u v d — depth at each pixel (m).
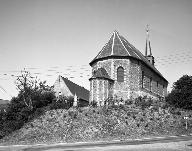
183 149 23.69
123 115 38.50
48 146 30.23
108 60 47.19
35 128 38.94
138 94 47.25
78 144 30.27
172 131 35.69
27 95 44.94
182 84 43.44
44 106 43.97
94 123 37.12
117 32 52.03
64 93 55.12
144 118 38.09
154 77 56.69
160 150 23.41
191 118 39.12
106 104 41.47
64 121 38.50
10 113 43.53
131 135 34.56
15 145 34.28
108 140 32.47
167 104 41.78
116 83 46.25
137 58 48.06
